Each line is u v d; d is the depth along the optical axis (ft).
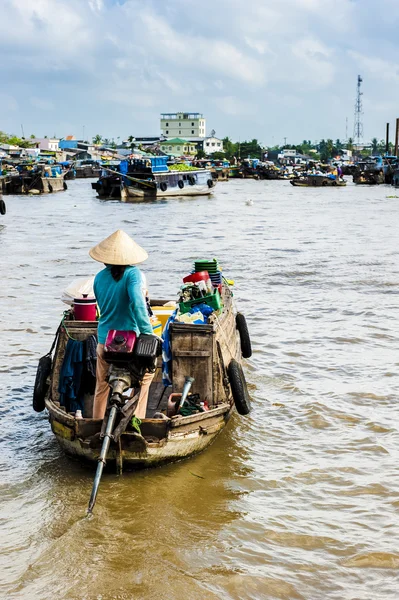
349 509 21.77
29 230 98.53
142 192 169.78
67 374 25.30
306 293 52.21
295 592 17.83
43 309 46.39
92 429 23.06
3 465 24.56
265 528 20.68
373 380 32.91
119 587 17.89
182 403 24.64
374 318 44.34
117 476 23.68
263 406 29.96
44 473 23.95
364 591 17.89
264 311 46.32
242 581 18.20
